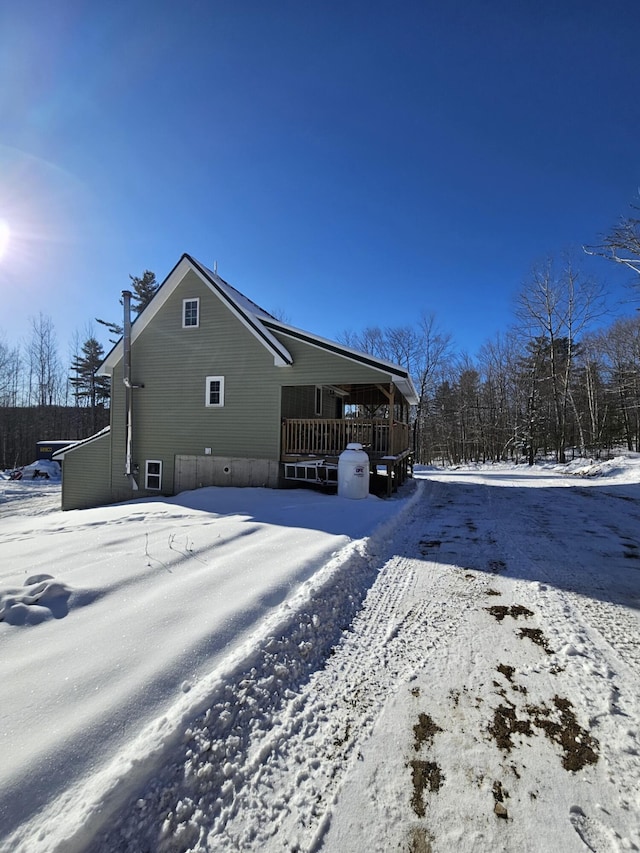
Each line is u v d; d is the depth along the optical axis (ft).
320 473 35.70
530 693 8.27
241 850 5.12
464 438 121.80
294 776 6.25
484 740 7.02
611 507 29.43
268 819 5.55
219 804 5.69
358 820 5.58
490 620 11.44
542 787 6.07
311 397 46.96
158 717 6.73
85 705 6.77
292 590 12.12
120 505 32.83
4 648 8.56
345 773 6.35
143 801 5.44
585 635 10.55
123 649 8.47
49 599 10.70
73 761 5.71
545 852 5.12
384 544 19.13
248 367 38.14
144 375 42.06
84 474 45.32
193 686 7.54
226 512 25.08
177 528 20.02
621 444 95.76
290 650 9.31
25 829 4.80
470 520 24.76
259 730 7.07
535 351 89.51
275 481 36.96
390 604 12.57
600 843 5.24
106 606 10.67
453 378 127.54
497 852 5.12
